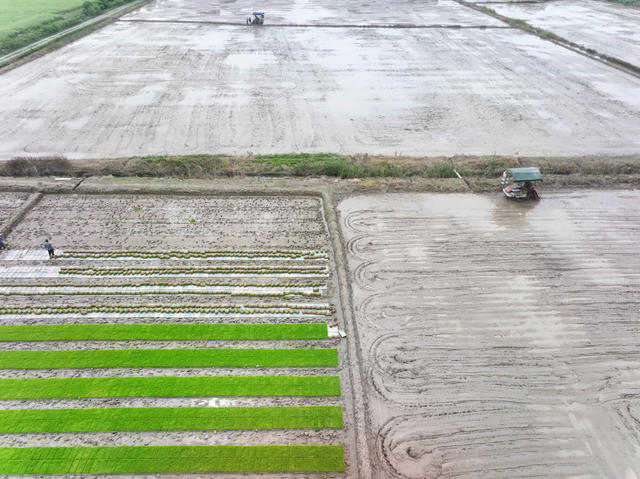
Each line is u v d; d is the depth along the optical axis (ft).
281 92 130.52
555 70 150.51
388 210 84.69
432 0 259.19
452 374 55.16
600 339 59.77
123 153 98.53
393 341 59.31
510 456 46.98
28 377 53.98
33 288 66.18
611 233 79.25
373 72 147.13
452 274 69.92
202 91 130.00
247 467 45.93
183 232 77.92
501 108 122.42
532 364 56.39
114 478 44.88
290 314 63.41
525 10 237.45
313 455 47.03
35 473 45.01
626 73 148.25
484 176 94.68
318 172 95.14
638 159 98.58
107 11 220.02
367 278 69.10
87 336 59.16
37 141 101.96
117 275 68.85
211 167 94.43
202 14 218.38
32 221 79.30
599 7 245.45
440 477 45.16
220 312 63.41
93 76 138.82
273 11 226.99
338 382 54.39
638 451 47.73
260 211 84.02
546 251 74.79
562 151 102.22
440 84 138.00
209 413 50.65
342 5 242.78
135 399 51.98
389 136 108.47
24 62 148.36
